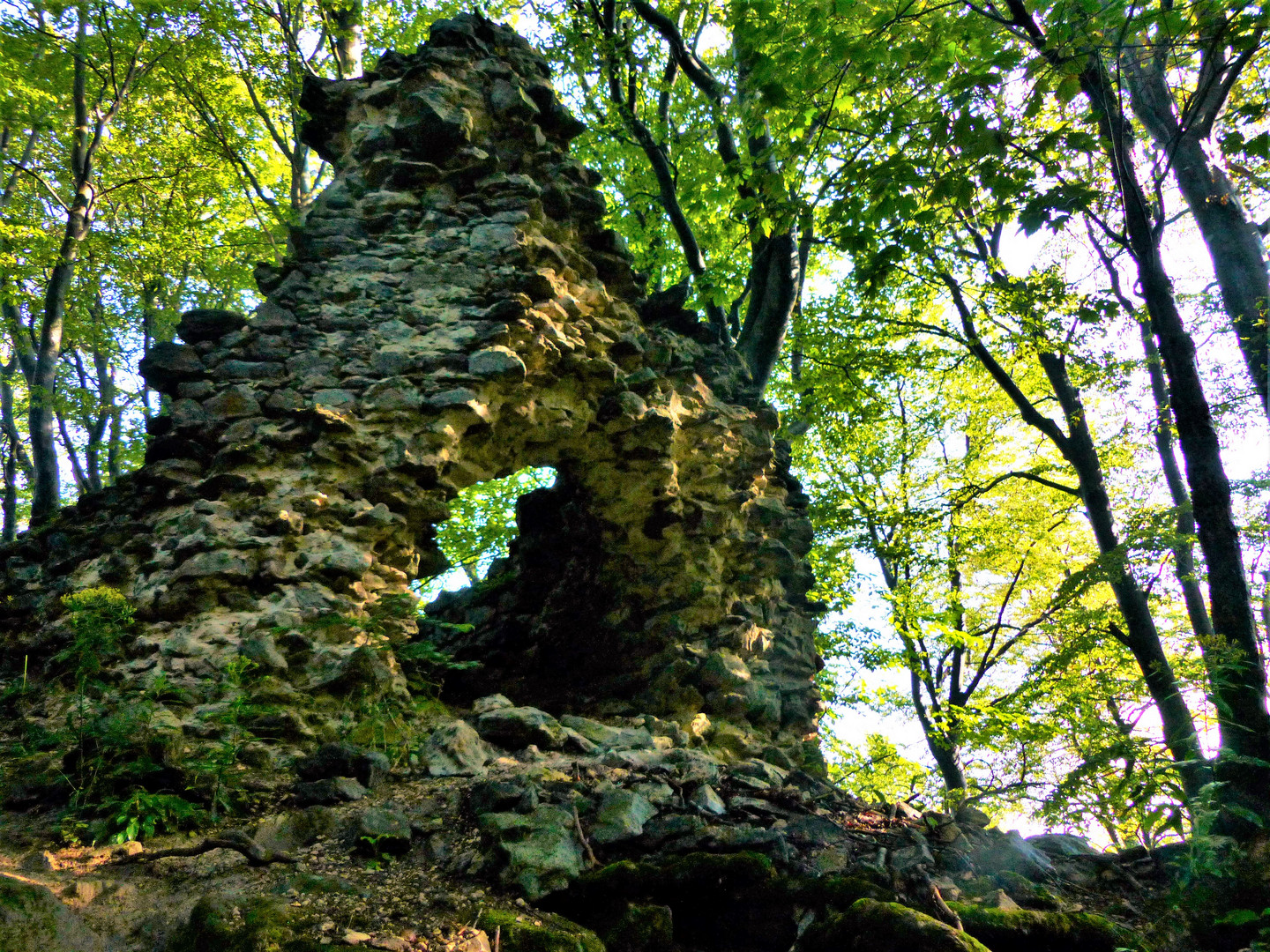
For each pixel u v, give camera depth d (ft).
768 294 34.58
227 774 12.48
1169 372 14.62
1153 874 14.48
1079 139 14.88
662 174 34.99
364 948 8.86
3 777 12.34
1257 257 30.83
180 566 16.22
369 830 11.35
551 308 21.59
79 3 33.50
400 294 20.66
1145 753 14.34
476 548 48.26
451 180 22.49
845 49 16.10
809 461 49.88
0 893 8.56
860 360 39.83
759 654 25.58
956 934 9.79
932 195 15.99
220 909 9.16
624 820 12.09
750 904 11.12
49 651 15.76
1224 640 13.39
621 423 22.91
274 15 37.22
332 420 18.21
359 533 17.78
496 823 11.43
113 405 42.68
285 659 15.60
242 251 43.83
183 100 40.09
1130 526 37.73
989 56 15.44
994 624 46.26
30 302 37.96
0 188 39.42
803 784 17.01
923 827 14.87
